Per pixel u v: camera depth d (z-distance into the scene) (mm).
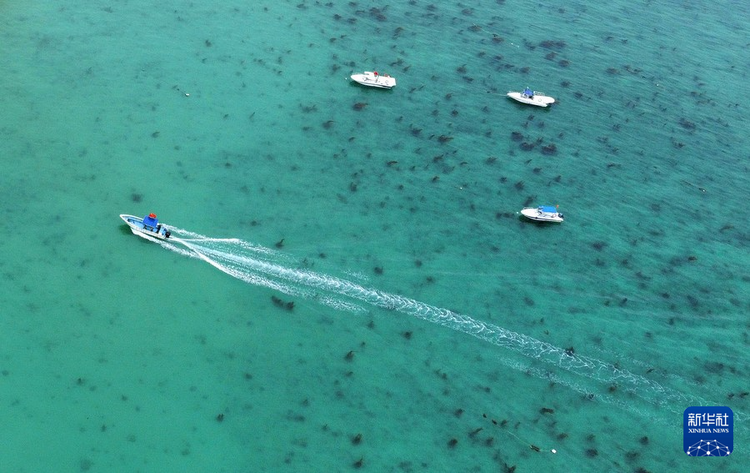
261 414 48281
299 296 56531
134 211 60281
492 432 49875
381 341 54500
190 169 65625
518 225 67188
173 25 84500
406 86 82500
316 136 72812
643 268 65000
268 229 61312
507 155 75438
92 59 76375
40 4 83625
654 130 83000
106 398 47406
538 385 53531
